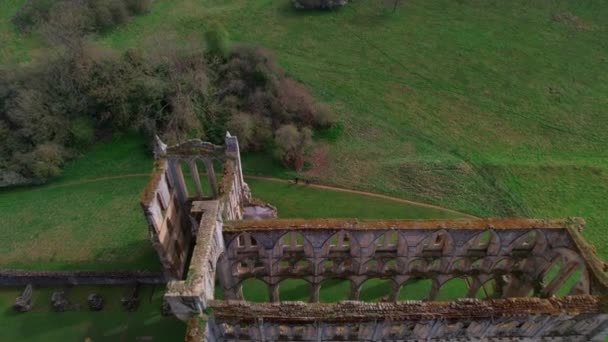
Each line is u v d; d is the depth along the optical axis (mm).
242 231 33844
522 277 38000
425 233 34312
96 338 40188
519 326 30328
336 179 56625
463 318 27906
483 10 94250
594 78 77062
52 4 78875
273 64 67438
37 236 50469
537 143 64312
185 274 44062
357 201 53562
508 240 34875
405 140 63906
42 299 43219
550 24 89938
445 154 61406
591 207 53406
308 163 59062
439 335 30328
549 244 34781
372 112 68875
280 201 53281
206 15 88562
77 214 52969
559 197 54719
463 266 37781
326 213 51656
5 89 60875
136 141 62906
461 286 44188
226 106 62406
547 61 80875
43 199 55500
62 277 43438
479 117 68875
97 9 80125
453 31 88312
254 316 27688
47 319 41719
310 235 34469
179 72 63969
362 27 89000
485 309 27906
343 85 74312
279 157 58000
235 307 27906
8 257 48156
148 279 43500
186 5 91938
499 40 85938
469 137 65062
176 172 41906
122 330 40719
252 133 59750
